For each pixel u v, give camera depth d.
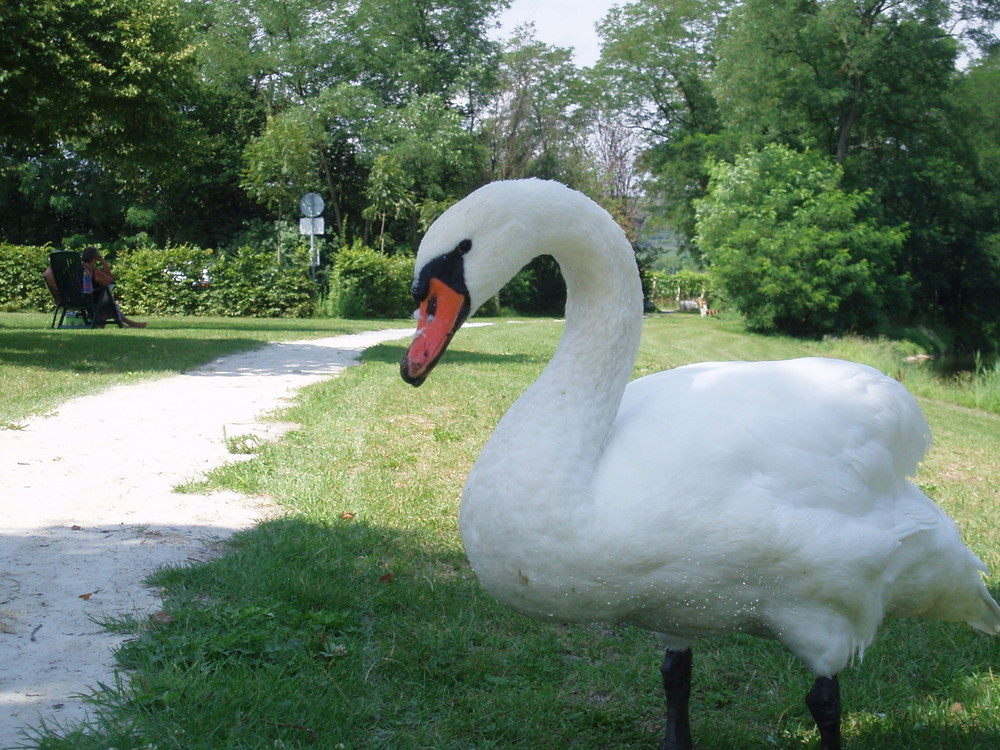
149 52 13.60
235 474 5.97
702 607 2.58
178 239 42.69
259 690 3.12
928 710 3.36
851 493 2.58
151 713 2.99
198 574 4.18
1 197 40.28
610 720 3.22
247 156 36.66
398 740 3.00
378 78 47.84
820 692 2.65
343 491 5.73
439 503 5.65
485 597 4.21
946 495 6.65
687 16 47.72
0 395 8.36
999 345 40.25
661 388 2.81
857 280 31.67
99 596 3.94
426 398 9.46
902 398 2.81
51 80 12.82
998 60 39.69
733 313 36.84
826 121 38.69
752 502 2.42
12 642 3.46
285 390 9.71
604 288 2.68
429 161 42.34
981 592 2.92
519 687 3.43
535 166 48.91
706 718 3.33
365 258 27.28
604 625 4.04
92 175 39.88
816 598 2.53
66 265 16.22
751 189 33.72
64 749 2.70
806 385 2.73
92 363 10.87
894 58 36.22
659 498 2.41
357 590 4.15
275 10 44.16
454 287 2.63
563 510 2.45
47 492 5.47
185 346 13.43
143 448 6.72
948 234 40.81
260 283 25.48
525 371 12.32
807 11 37.06
